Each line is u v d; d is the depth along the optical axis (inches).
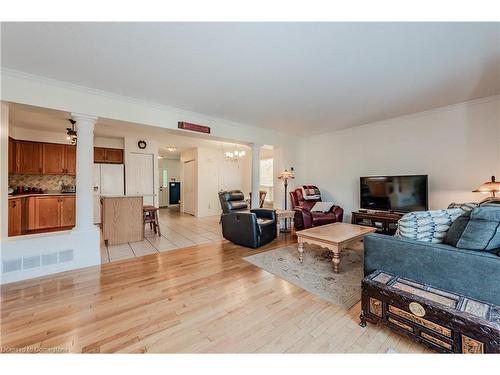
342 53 79.8
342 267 108.3
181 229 200.2
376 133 173.0
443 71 93.4
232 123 169.5
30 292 82.9
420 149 149.4
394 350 54.5
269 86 107.1
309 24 64.7
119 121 120.3
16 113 139.4
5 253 91.0
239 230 144.6
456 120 133.8
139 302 76.4
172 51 77.9
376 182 163.3
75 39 70.6
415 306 53.7
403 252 66.9
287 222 191.2
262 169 300.4
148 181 232.1
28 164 183.9
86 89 106.8
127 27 65.3
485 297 53.3
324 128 191.0
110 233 149.5
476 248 56.7
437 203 142.2
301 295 81.5
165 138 226.5
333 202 204.1
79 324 64.2
